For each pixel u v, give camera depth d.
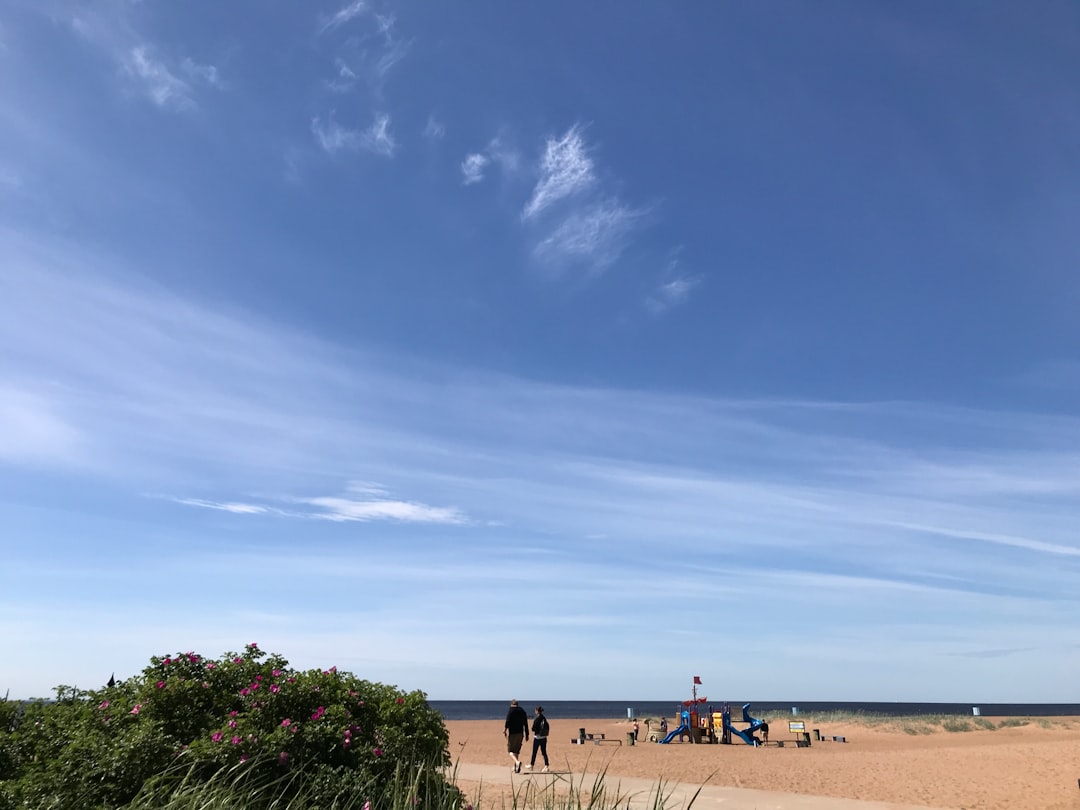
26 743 7.10
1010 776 18.00
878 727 43.66
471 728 54.97
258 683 8.45
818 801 13.87
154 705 7.75
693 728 34.84
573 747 31.05
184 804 6.15
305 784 7.27
